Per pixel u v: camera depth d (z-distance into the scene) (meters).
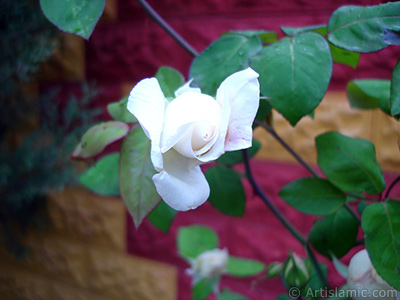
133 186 0.19
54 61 0.61
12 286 0.78
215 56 0.21
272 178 0.56
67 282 0.72
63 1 0.19
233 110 0.16
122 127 0.22
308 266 0.25
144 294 0.66
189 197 0.16
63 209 0.68
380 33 0.19
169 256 0.64
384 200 0.22
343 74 0.48
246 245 0.59
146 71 0.57
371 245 0.19
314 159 0.53
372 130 0.48
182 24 0.54
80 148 0.22
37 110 0.62
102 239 0.67
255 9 0.50
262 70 0.19
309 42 0.20
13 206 0.60
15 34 0.52
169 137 0.15
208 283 0.41
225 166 0.29
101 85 0.60
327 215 0.26
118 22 0.58
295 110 0.19
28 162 0.56
